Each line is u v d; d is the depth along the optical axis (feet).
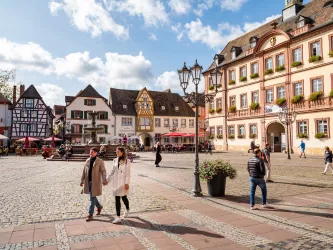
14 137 151.84
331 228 18.60
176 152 129.70
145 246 15.61
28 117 154.81
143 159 83.61
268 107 111.96
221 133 140.05
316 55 93.71
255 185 23.88
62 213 22.61
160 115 180.34
